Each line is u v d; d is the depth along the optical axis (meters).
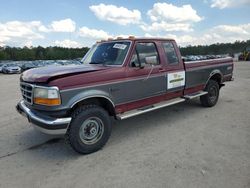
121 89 4.20
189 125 5.16
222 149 3.89
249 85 10.92
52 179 3.15
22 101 4.31
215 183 2.93
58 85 3.42
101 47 4.95
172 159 3.58
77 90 3.59
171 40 5.29
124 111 4.39
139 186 2.91
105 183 3.01
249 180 2.98
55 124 3.44
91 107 3.82
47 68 4.20
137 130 4.93
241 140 4.26
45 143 4.38
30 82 3.72
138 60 4.48
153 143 4.23
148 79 4.66
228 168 3.28
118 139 4.48
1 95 9.90
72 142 3.67
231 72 7.34
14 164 3.59
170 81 5.16
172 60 5.23
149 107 4.80
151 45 4.81
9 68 30.91
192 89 5.93
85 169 3.39
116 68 4.14
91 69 3.92
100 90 3.87
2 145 4.30
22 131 5.02
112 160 3.63
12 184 3.04
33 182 3.09
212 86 6.47
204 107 6.67
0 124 5.50
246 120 5.42
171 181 3.00
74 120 3.64
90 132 3.83
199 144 4.12
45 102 3.46
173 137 4.49
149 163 3.48
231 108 6.55
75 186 2.97
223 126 5.04
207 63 6.23
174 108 6.61
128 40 4.52
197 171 3.22
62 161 3.67
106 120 4.00
